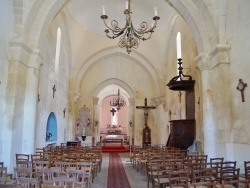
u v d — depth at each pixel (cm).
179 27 1515
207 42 959
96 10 1644
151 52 1927
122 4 1608
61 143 1507
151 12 1611
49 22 989
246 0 750
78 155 885
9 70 824
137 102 2172
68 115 1880
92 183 812
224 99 838
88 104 2145
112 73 2198
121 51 2058
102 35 1900
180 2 994
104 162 1366
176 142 1266
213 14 897
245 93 750
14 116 811
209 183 385
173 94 1669
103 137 2436
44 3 948
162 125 1927
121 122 3653
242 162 757
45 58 1198
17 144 838
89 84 2172
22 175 529
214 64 912
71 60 1853
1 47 783
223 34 877
